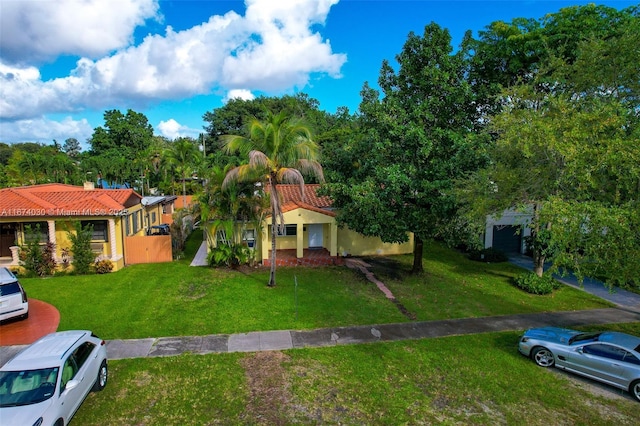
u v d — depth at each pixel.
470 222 16.61
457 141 16.91
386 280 20.00
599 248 10.99
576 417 9.33
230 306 15.80
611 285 11.43
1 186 44.19
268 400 9.65
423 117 18.41
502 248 27.45
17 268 19.66
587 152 11.84
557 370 11.55
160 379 10.47
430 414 9.29
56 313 14.84
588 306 17.36
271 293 17.45
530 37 22.08
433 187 16.61
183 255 24.19
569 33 21.41
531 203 16.08
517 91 16.05
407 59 18.77
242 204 21.22
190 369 10.98
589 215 11.06
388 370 11.23
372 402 9.66
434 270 22.33
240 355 11.88
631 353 10.29
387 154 18.41
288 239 24.81
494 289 19.33
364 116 19.50
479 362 11.84
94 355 9.62
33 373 8.01
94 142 69.50
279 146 17.05
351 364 11.48
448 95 18.14
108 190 24.03
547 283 19.05
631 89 13.96
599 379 10.69
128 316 14.64
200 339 12.89
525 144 13.20
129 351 11.98
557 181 13.58
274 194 17.66
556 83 16.88
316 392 10.02
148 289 17.70
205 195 21.84
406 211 18.00
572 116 13.14
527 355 12.14
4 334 13.09
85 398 9.41
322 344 12.78
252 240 23.44
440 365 11.59
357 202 17.47
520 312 16.36
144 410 9.16
